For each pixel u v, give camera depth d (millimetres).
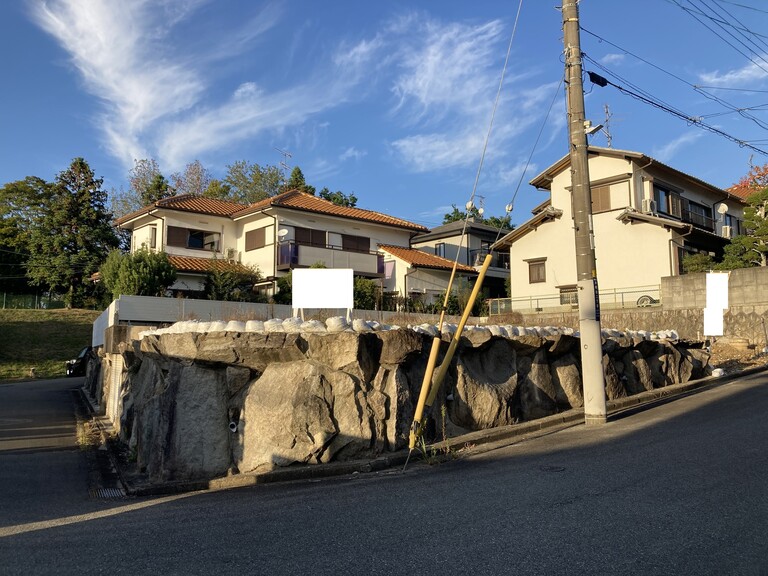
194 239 27969
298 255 26156
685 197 28016
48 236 34625
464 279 29891
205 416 6734
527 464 6324
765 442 6691
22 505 5824
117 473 7508
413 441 6691
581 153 9477
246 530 4375
